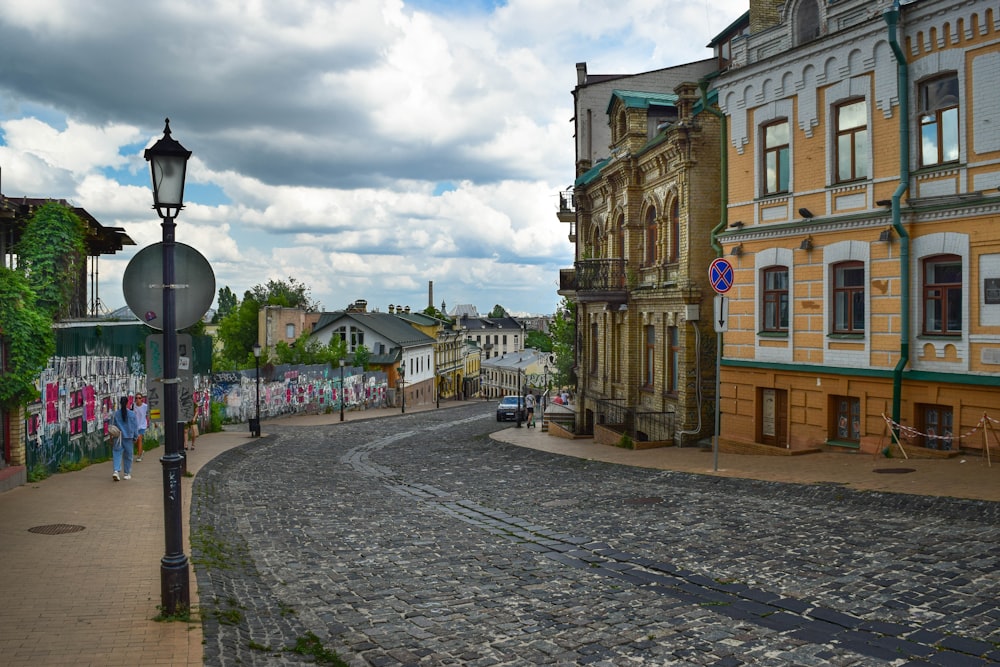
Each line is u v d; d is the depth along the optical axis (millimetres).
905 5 16406
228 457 24000
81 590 8258
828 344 18422
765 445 19625
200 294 7562
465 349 118688
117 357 22297
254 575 9758
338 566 10266
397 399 72500
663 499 14461
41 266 18672
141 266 7363
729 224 21203
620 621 7645
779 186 19828
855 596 7902
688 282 23297
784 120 19688
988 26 15125
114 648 6539
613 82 37844
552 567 9992
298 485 18578
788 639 6887
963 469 14305
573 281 29188
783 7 19656
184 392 7555
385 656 6898
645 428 27172
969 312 15484
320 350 71875
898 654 6422
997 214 15023
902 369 16609
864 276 17578
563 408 39375
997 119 15016
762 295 20469
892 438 16734
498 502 15477
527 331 183125
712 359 23531
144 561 9570
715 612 7766
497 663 6664
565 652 6855
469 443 30281
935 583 8094
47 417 17672
